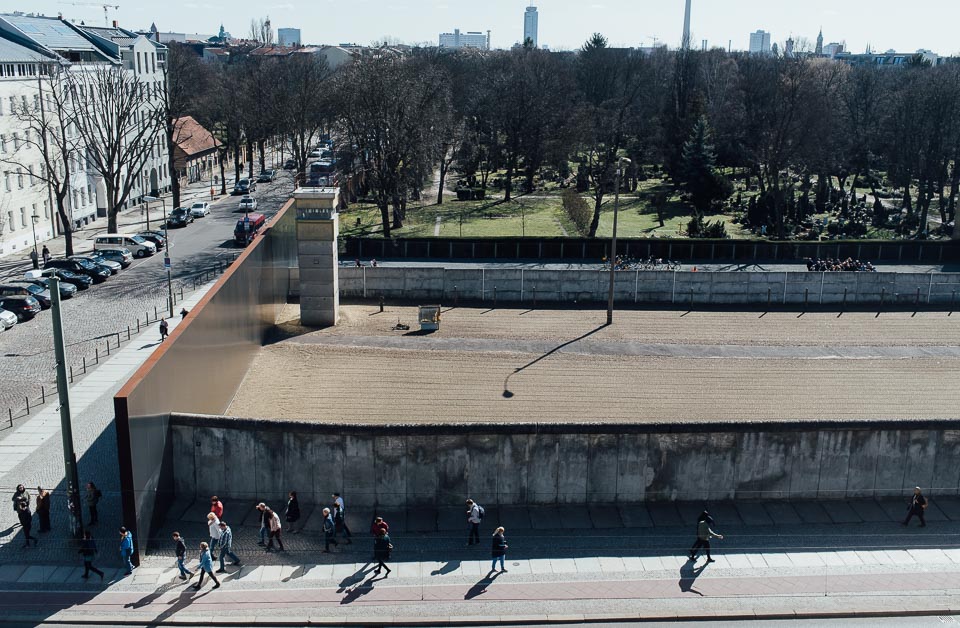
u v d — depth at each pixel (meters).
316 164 129.00
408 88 91.00
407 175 95.25
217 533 28.56
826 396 47.78
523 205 113.81
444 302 66.56
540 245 81.12
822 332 60.34
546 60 161.25
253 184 119.81
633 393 47.62
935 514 33.44
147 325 57.78
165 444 32.41
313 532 31.45
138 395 29.19
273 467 33.31
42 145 80.69
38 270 65.69
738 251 81.69
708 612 26.80
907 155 104.81
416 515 32.78
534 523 32.22
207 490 33.66
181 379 34.72
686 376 50.62
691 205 112.81
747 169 127.62
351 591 27.67
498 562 29.03
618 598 27.45
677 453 33.44
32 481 35.12
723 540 31.12
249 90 133.75
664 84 167.75
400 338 57.12
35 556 29.72
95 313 60.59
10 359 50.25
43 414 42.09
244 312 48.69
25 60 77.19
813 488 34.19
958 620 26.86
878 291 67.69
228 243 84.75
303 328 59.00
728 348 56.31
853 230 94.88
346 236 82.75
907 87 121.69
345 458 32.97
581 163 127.19
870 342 58.22
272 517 29.84
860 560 30.05
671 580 28.55
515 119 121.75
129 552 28.50
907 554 30.52
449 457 32.97
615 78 169.50
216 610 26.61
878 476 34.31
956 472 34.56
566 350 55.25
